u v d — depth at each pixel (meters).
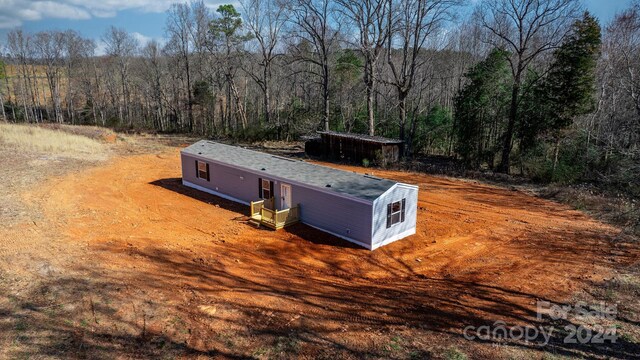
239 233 16.03
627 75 26.23
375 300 10.66
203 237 15.43
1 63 73.62
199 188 22.91
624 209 18.42
